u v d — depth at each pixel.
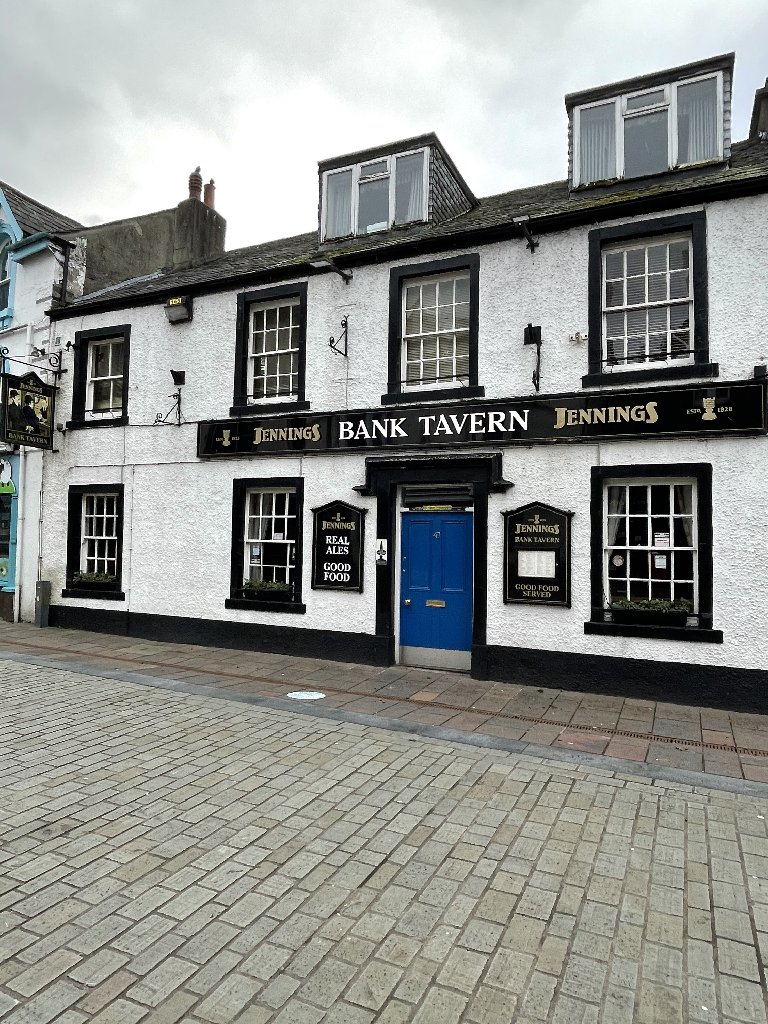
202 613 10.17
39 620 11.60
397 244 8.78
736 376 7.10
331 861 3.71
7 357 11.52
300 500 9.47
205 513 10.27
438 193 9.76
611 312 7.82
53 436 11.93
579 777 4.99
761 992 2.73
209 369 10.41
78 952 2.90
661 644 7.22
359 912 3.23
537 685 7.76
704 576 7.09
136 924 3.11
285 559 9.75
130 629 10.83
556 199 8.98
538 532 7.82
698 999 2.68
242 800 4.50
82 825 4.11
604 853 3.85
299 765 5.17
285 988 2.70
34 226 13.38
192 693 7.32
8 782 4.77
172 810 4.34
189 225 13.95
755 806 4.53
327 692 7.44
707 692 6.98
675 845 3.96
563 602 7.66
